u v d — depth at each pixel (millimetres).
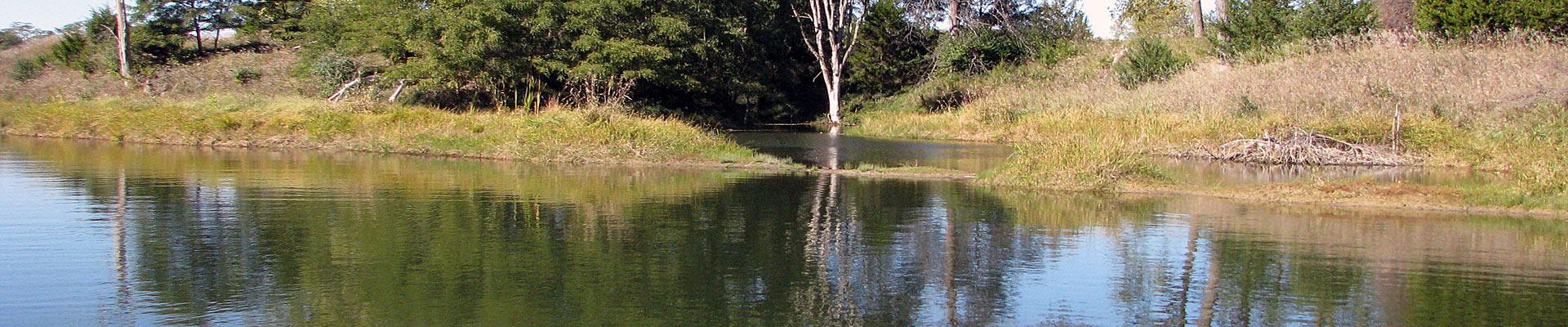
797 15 44469
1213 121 24906
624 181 17547
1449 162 21234
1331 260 10797
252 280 9625
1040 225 13000
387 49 34094
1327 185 15859
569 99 33969
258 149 24375
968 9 46312
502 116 25406
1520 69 26562
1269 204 14906
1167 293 9422
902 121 35344
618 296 9156
